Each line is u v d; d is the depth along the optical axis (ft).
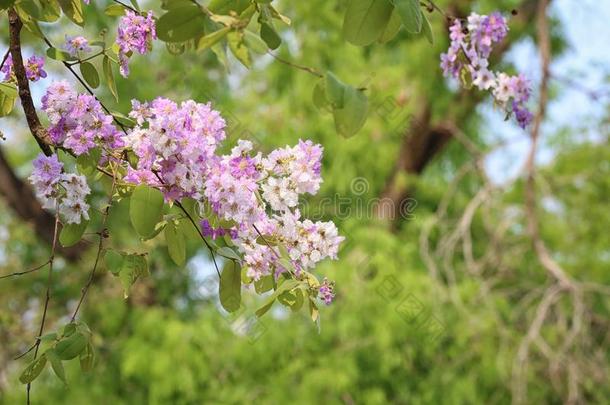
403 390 28.55
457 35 7.42
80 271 29.58
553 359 24.86
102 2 27.76
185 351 26.91
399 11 5.55
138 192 6.02
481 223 32.27
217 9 5.84
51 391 27.99
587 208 31.68
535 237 27.07
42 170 6.13
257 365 27.17
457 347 28.04
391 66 29.55
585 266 31.45
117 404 28.37
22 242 31.50
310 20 29.48
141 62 28.12
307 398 26.73
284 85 30.14
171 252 6.56
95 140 6.40
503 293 28.25
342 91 6.11
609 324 28.25
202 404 27.76
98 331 29.86
